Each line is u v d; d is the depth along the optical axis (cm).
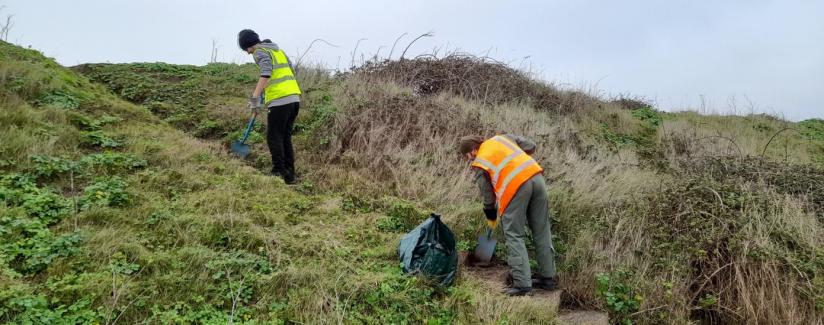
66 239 389
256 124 737
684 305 465
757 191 569
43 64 762
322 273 407
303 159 667
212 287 375
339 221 517
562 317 434
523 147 464
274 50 593
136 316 341
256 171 607
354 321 368
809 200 599
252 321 348
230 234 441
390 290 402
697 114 1293
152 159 573
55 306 333
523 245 441
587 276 487
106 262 381
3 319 310
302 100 838
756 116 1326
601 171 702
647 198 570
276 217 488
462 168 658
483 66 1086
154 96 817
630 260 505
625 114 1109
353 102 789
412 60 1087
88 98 709
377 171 646
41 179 485
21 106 600
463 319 392
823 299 446
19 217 410
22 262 366
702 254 488
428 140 709
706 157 702
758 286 468
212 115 760
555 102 1058
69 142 567
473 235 525
